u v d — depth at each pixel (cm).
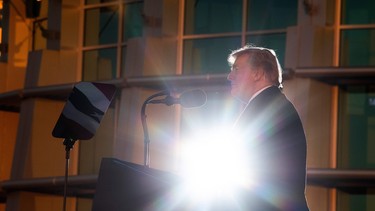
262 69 1173
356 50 3322
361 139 3359
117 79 3650
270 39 3428
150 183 1138
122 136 3609
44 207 4056
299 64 3275
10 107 4531
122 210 1138
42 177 3991
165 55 3597
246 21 3478
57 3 4112
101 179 1145
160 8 3628
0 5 4641
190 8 3600
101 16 3981
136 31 3844
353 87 3369
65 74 4034
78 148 4003
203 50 3562
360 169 3222
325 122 3344
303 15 3322
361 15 3322
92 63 3997
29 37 4425
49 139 4103
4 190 4172
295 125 1132
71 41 4053
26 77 4112
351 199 3328
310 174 3247
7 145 4559
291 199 1115
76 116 1261
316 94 3300
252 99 1155
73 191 4003
